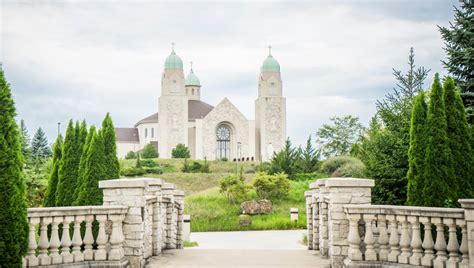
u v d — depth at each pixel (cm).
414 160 1250
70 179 1612
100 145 1547
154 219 1403
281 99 10938
